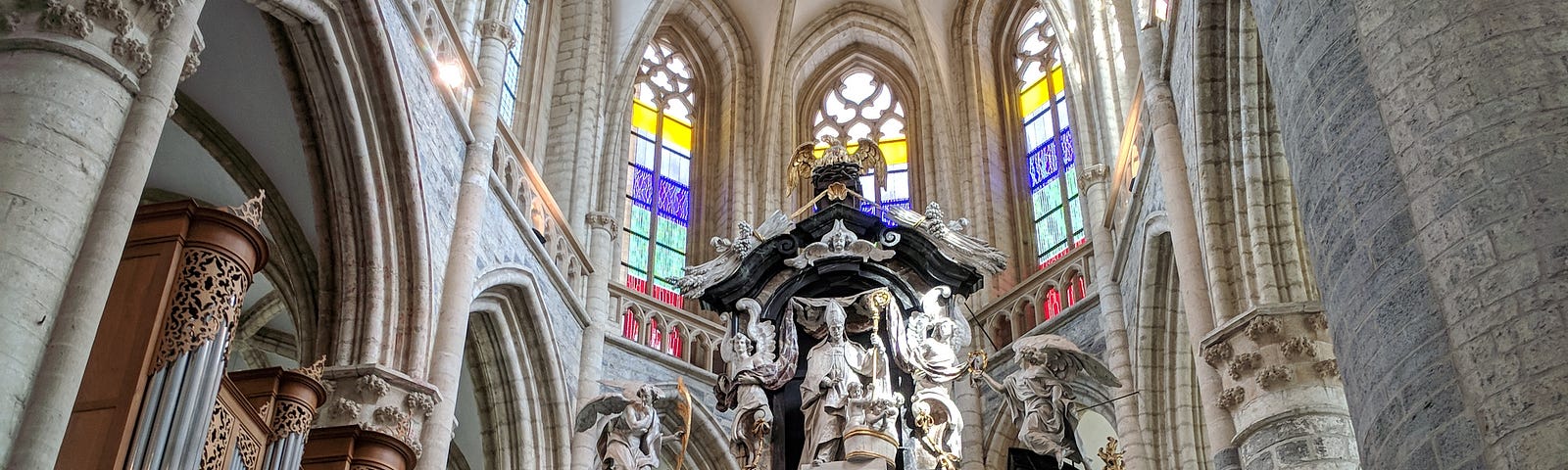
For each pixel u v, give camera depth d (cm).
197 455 916
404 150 1541
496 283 1761
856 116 2780
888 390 1248
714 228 2559
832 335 1298
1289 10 920
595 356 2053
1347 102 834
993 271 1400
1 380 758
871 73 2812
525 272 1856
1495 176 716
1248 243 1489
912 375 1299
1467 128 736
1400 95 778
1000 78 2630
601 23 2377
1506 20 752
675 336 2272
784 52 2683
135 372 898
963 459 2084
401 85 1536
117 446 865
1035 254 2411
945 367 1303
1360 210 807
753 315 1353
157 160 1786
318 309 1532
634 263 2416
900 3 2761
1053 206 2411
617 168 2366
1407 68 779
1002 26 2662
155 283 941
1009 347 2139
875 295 1327
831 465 1195
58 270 816
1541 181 703
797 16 2780
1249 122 1500
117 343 913
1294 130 902
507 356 1880
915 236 1384
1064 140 2438
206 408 932
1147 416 1858
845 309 1352
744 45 2731
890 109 2772
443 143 1680
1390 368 764
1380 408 773
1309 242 880
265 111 1614
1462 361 702
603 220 2208
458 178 1722
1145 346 1869
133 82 912
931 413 1288
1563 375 654
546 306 1923
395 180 1545
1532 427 654
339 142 1518
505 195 1834
